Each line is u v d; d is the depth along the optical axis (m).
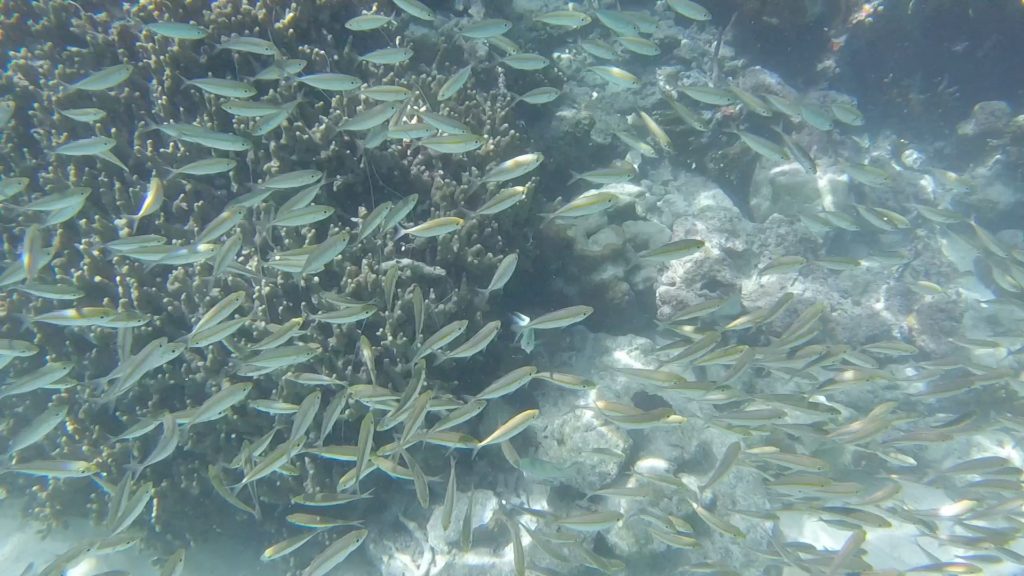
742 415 1.31
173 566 1.12
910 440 1.41
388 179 1.59
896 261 1.78
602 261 1.69
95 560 1.48
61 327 1.51
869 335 1.82
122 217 1.53
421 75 1.76
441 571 1.33
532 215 1.66
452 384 1.40
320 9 1.71
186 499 1.43
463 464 1.46
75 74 1.65
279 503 1.42
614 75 1.72
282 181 1.29
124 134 1.64
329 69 1.67
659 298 1.77
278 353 1.16
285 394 1.34
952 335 1.82
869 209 1.74
